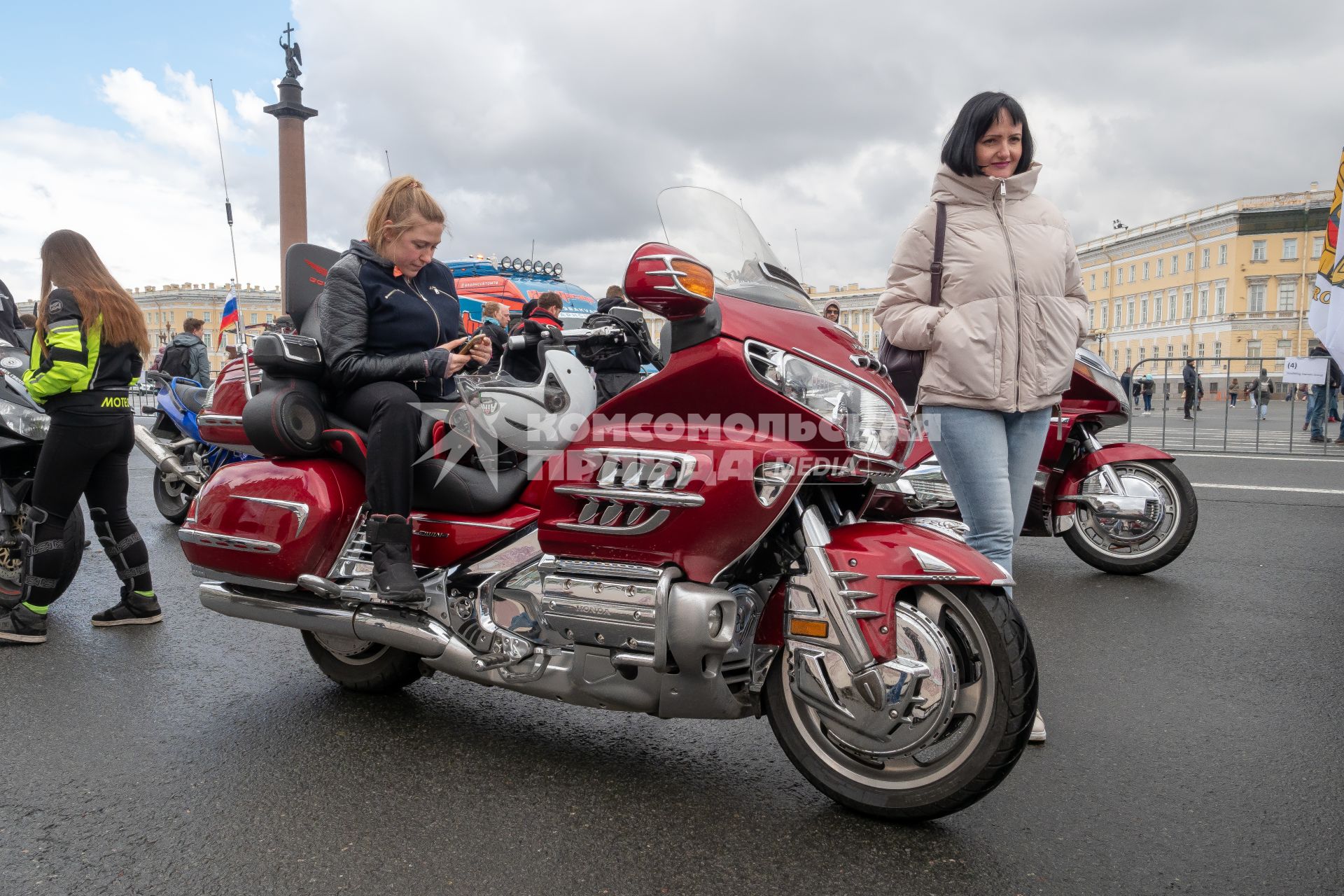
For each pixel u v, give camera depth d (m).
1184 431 15.74
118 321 4.25
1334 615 4.59
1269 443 13.97
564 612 2.60
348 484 3.17
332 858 2.38
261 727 3.26
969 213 3.04
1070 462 5.37
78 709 3.43
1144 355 76.44
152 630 4.45
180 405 7.21
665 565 2.51
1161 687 3.63
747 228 2.82
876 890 2.23
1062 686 3.65
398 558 2.94
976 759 2.40
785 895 2.21
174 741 3.13
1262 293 65.38
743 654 2.61
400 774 2.88
